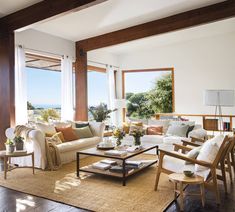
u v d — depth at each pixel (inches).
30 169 172.2
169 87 330.0
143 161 171.3
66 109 261.6
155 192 128.3
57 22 219.1
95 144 220.7
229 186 137.9
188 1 195.3
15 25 193.0
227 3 197.0
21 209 109.2
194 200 119.0
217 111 295.7
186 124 229.1
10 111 198.7
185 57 312.5
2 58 200.7
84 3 158.6
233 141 135.2
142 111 345.1
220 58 295.0
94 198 120.9
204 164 116.6
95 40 263.9
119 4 189.9
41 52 239.1
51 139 185.0
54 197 122.3
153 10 206.7
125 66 348.5
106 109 312.8
